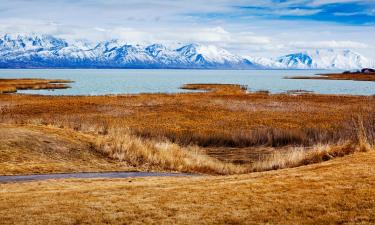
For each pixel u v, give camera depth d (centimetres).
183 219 910
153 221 905
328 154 2000
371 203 934
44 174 1916
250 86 12194
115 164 2234
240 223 875
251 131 3303
